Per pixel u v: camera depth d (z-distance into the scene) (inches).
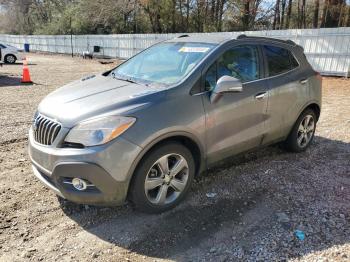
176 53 163.9
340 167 186.1
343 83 523.5
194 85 141.2
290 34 648.4
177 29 1306.6
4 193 151.7
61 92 149.2
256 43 173.0
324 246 118.9
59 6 1887.3
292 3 1183.6
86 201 122.3
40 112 136.2
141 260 112.2
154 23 1314.0
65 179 122.3
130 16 1369.3
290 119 188.2
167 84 142.6
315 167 185.6
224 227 129.8
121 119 121.0
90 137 118.2
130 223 131.9
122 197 125.3
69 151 119.0
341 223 132.6
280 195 154.3
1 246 117.3
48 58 1165.1
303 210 141.7
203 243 120.5
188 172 142.2
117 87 145.4
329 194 155.7
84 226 129.8
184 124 133.8
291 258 112.7
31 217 134.4
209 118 143.2
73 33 1503.4
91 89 145.9
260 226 130.3
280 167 184.7
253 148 172.9
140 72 163.8
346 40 569.6
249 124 162.7
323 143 225.8
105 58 1176.8
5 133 236.1
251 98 160.6
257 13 1153.4
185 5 1266.0
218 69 152.2
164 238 123.2
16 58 914.1
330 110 329.7
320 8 1026.7
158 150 129.5
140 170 126.2
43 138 128.9
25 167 180.2
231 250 116.8
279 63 183.2
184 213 138.6
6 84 490.3
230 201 148.3
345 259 112.3
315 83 202.1
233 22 1190.3
